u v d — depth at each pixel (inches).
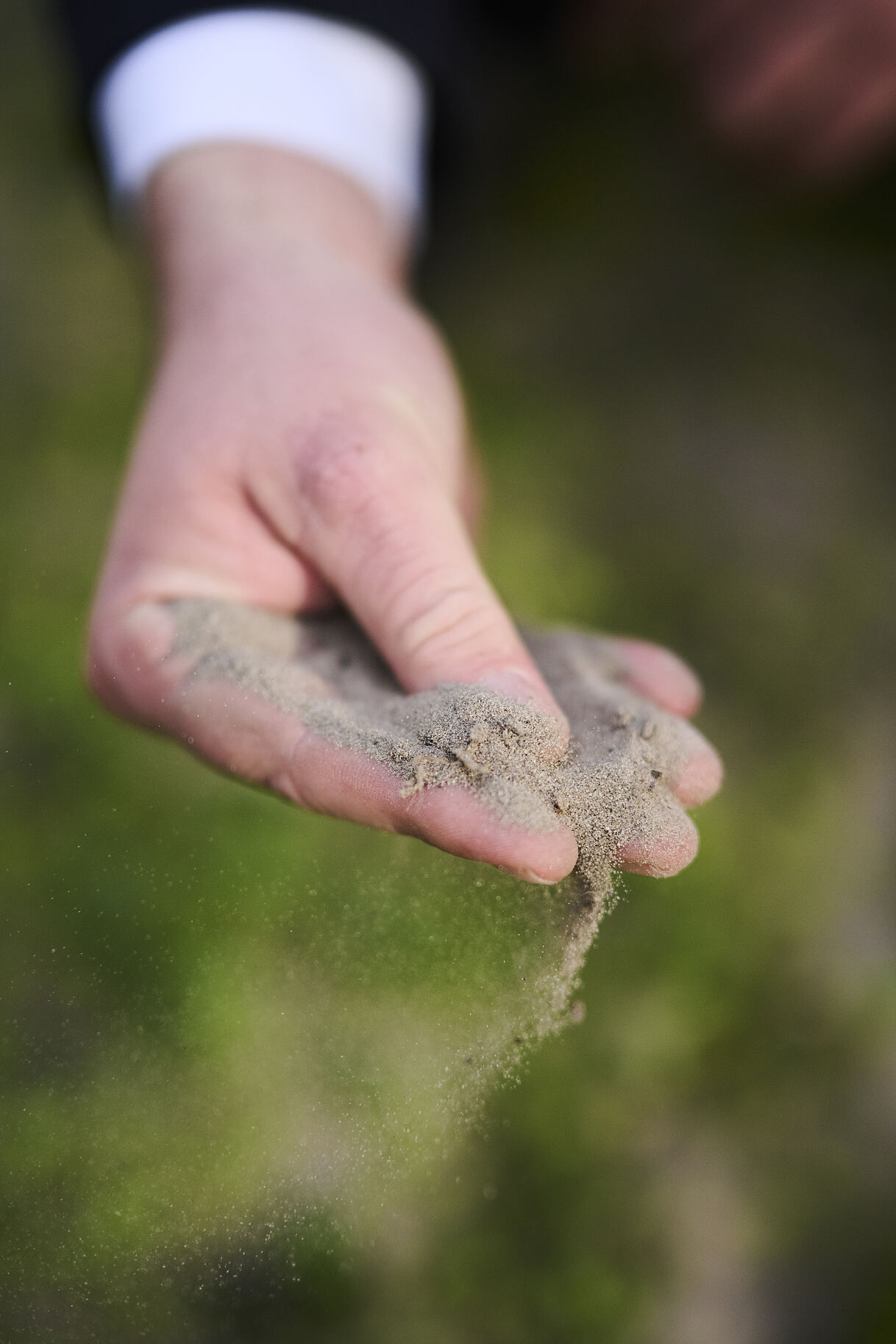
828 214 25.9
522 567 23.8
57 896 20.7
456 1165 20.4
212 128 20.6
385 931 18.2
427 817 16.9
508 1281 20.7
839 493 24.5
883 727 23.3
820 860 22.5
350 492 18.1
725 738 23.1
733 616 23.8
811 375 25.2
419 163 22.2
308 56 21.0
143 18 20.8
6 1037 19.7
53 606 23.3
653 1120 21.4
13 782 21.8
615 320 25.4
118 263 25.5
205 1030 19.4
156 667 18.3
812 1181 21.3
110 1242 19.1
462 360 25.0
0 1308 18.9
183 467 18.8
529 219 25.8
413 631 17.8
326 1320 19.6
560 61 26.5
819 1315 20.9
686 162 26.1
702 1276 20.9
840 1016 21.8
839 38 24.1
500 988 17.9
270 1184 19.0
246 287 19.5
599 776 17.3
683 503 24.4
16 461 24.5
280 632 18.7
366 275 20.1
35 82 27.0
